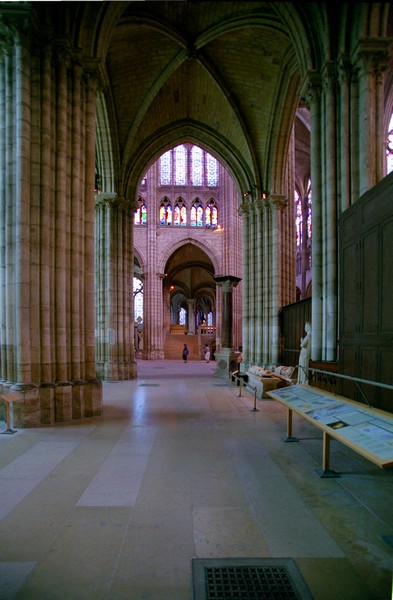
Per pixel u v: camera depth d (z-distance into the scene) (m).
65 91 8.81
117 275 18.77
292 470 5.34
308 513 4.02
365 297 7.26
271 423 8.27
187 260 46.97
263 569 2.99
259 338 19.27
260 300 19.41
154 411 9.65
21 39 8.10
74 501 4.27
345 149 10.12
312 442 6.77
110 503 4.22
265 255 19.41
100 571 2.98
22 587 2.78
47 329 8.30
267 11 13.40
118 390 13.96
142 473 5.17
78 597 2.68
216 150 21.19
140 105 17.97
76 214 9.02
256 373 12.84
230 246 37.62
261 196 19.62
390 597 2.69
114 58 15.74
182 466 5.46
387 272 6.42
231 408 10.11
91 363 9.23
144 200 38.03
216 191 39.12
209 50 16.70
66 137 8.88
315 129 10.91
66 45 8.67
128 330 18.91
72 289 8.88
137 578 2.90
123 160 18.92
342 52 10.09
